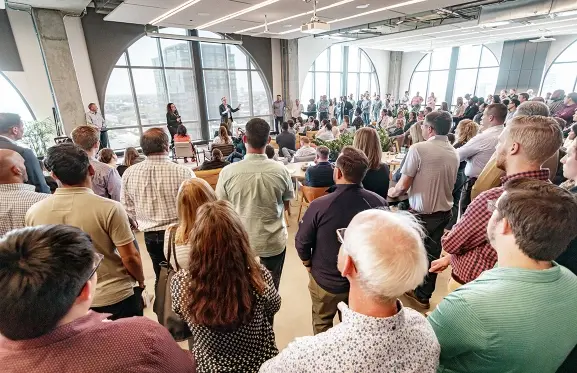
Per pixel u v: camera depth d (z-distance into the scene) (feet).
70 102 20.80
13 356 1.57
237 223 2.82
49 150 3.75
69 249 1.72
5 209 4.16
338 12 19.98
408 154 6.06
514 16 17.39
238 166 5.29
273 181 5.29
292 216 12.57
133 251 4.30
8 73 19.85
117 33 23.76
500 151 3.44
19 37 19.86
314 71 39.24
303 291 7.70
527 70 35.91
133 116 26.07
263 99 34.78
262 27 24.59
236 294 2.65
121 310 4.36
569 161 3.62
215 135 28.60
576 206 1.98
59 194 3.78
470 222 3.35
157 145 5.32
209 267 2.60
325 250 4.34
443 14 22.68
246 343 2.88
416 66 47.09
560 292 2.00
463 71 42.45
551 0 15.53
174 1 16.97
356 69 43.83
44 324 1.59
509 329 1.94
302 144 16.16
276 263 5.77
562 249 2.00
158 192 5.41
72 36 21.90
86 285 1.83
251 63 32.73
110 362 1.68
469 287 2.22
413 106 38.88
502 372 2.03
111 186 6.98
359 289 1.72
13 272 1.54
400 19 23.89
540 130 2.98
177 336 3.92
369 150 5.96
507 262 2.19
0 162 4.11
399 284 1.56
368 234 1.69
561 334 1.98
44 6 18.37
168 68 27.22
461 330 2.07
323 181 8.93
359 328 1.64
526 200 2.03
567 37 32.63
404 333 1.68
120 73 24.66
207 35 28.60
